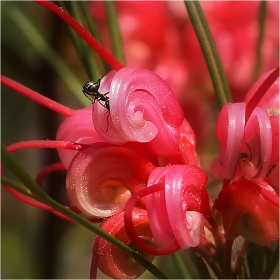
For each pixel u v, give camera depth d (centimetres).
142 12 24
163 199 15
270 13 23
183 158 16
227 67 23
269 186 16
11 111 32
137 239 15
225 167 15
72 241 33
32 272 29
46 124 25
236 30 23
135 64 24
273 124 16
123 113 15
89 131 16
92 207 16
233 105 15
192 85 24
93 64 18
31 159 35
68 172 16
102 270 16
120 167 16
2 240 32
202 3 24
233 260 17
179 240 15
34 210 32
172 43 24
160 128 16
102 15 24
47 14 24
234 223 16
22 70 24
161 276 15
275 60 23
